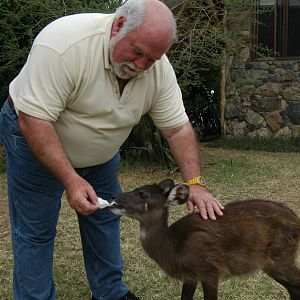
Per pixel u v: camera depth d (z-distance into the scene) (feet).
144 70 5.45
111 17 5.55
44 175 6.13
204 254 6.06
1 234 10.51
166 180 6.25
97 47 5.45
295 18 21.47
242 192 13.60
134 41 5.15
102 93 5.62
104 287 7.34
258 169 16.62
